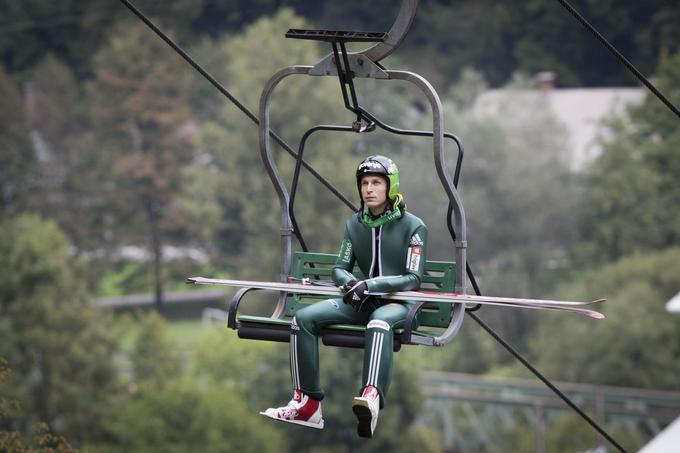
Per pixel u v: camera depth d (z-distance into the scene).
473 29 179.25
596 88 177.62
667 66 149.12
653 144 139.12
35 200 150.62
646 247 129.00
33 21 180.00
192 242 154.25
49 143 159.62
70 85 163.12
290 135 120.19
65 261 83.06
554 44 179.00
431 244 122.31
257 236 120.31
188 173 138.62
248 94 125.19
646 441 80.38
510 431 79.19
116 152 156.25
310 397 14.02
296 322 13.95
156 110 155.25
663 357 88.25
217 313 148.38
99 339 80.06
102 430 74.69
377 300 13.94
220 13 183.62
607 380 88.94
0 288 78.81
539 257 122.81
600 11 175.88
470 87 143.50
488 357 107.62
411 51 177.88
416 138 138.25
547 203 126.38
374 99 149.50
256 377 82.69
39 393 74.81
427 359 110.31
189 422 68.38
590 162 137.00
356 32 13.73
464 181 126.00
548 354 93.44
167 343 86.81
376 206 14.12
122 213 154.25
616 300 92.25
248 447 69.19
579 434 75.12
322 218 111.12
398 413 76.38
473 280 14.54
